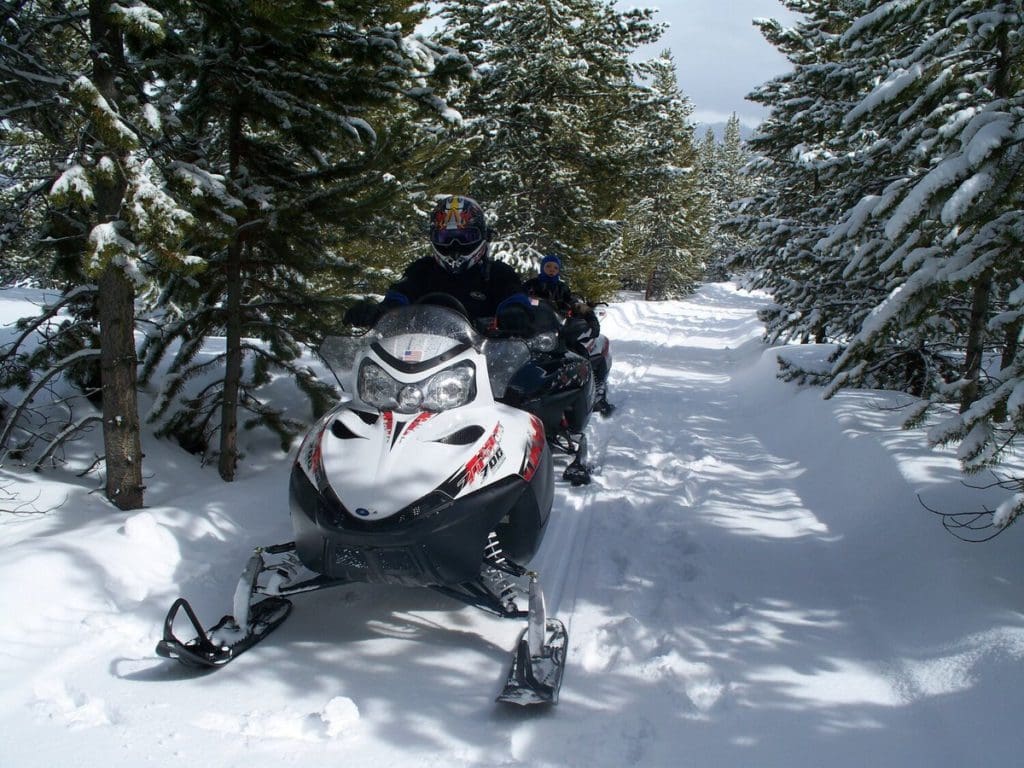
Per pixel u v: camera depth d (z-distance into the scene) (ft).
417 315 12.19
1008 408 10.54
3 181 16.38
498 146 49.90
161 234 12.04
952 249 12.78
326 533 10.23
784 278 38.09
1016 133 11.55
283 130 17.67
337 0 16.01
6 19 13.52
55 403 18.85
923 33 20.13
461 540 10.44
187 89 17.30
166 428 18.57
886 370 29.37
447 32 19.89
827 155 37.04
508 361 13.46
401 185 18.08
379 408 11.45
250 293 19.29
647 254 138.10
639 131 56.95
